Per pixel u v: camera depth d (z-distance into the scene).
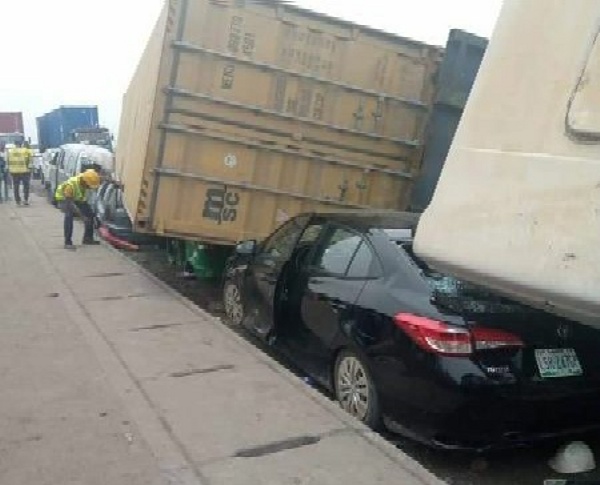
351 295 4.23
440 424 3.43
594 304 1.94
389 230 4.41
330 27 7.00
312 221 5.29
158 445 3.52
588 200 1.98
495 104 2.40
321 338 4.52
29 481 3.11
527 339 3.48
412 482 3.17
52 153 22.81
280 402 4.16
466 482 3.60
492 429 3.41
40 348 5.20
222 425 3.80
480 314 3.50
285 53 6.85
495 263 2.26
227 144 6.86
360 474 3.24
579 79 2.09
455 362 3.38
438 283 3.76
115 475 3.19
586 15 2.11
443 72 7.53
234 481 3.16
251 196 7.11
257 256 6.06
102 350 5.17
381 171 7.58
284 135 7.04
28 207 18.20
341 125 7.25
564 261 2.02
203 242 7.09
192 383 4.48
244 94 6.77
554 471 3.74
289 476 3.22
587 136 2.02
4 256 9.80
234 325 6.70
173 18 6.30
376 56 7.30
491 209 2.32
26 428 3.69
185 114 6.61
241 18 6.58
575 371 3.57
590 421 3.70
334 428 3.78
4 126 37.84
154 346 5.32
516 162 2.26
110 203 11.40
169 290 7.51
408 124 7.64
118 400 4.13
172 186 6.75
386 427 3.86
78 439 3.56
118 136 12.91
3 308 6.52
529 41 2.31
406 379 3.59
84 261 9.46
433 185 7.91
